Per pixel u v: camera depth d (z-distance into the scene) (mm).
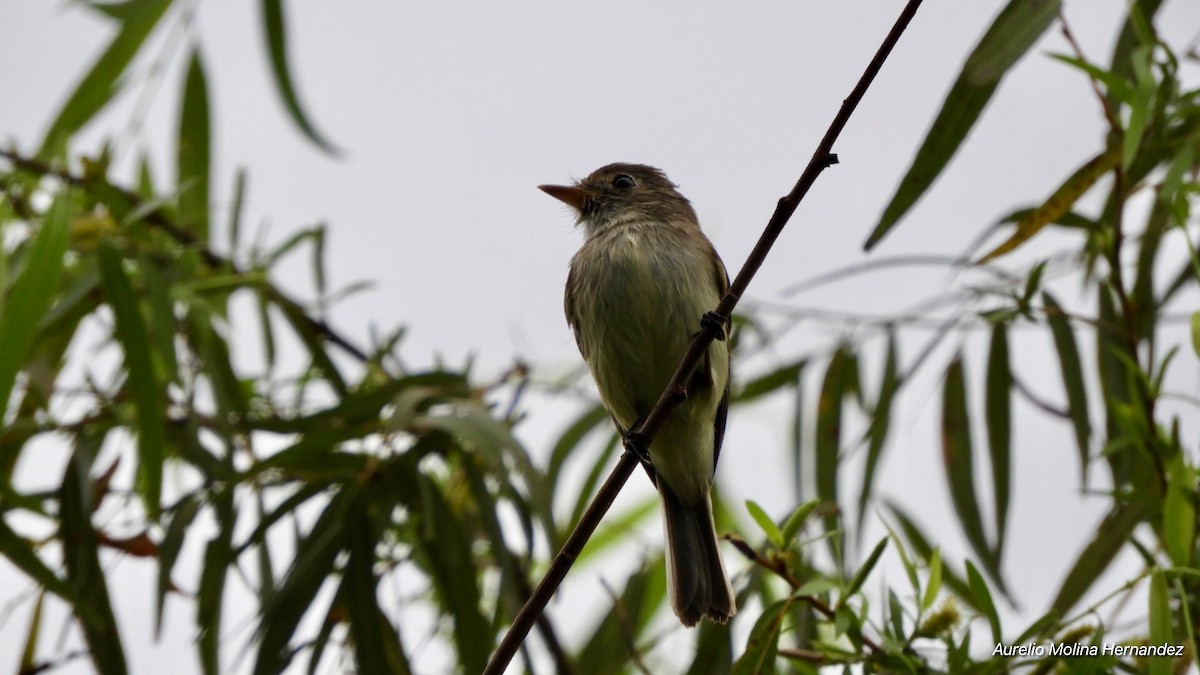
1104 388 10078
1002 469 10352
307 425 10281
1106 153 8914
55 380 11062
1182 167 8352
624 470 7551
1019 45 8227
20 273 9180
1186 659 7758
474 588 9938
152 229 11602
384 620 9859
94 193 10828
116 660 9617
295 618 9703
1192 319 7984
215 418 10727
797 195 7613
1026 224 9016
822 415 10992
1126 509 9250
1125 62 9867
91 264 10422
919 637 7738
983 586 7648
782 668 9367
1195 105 8766
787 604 7895
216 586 9641
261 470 9672
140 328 9430
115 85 11820
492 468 9391
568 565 7195
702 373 10164
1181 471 7668
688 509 10227
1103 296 10172
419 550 10344
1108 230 9656
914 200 8398
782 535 8102
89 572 9781
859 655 7742
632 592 10758
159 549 9594
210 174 11984
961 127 8320
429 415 10109
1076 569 9250
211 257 11844
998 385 10477
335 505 10039
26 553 9039
